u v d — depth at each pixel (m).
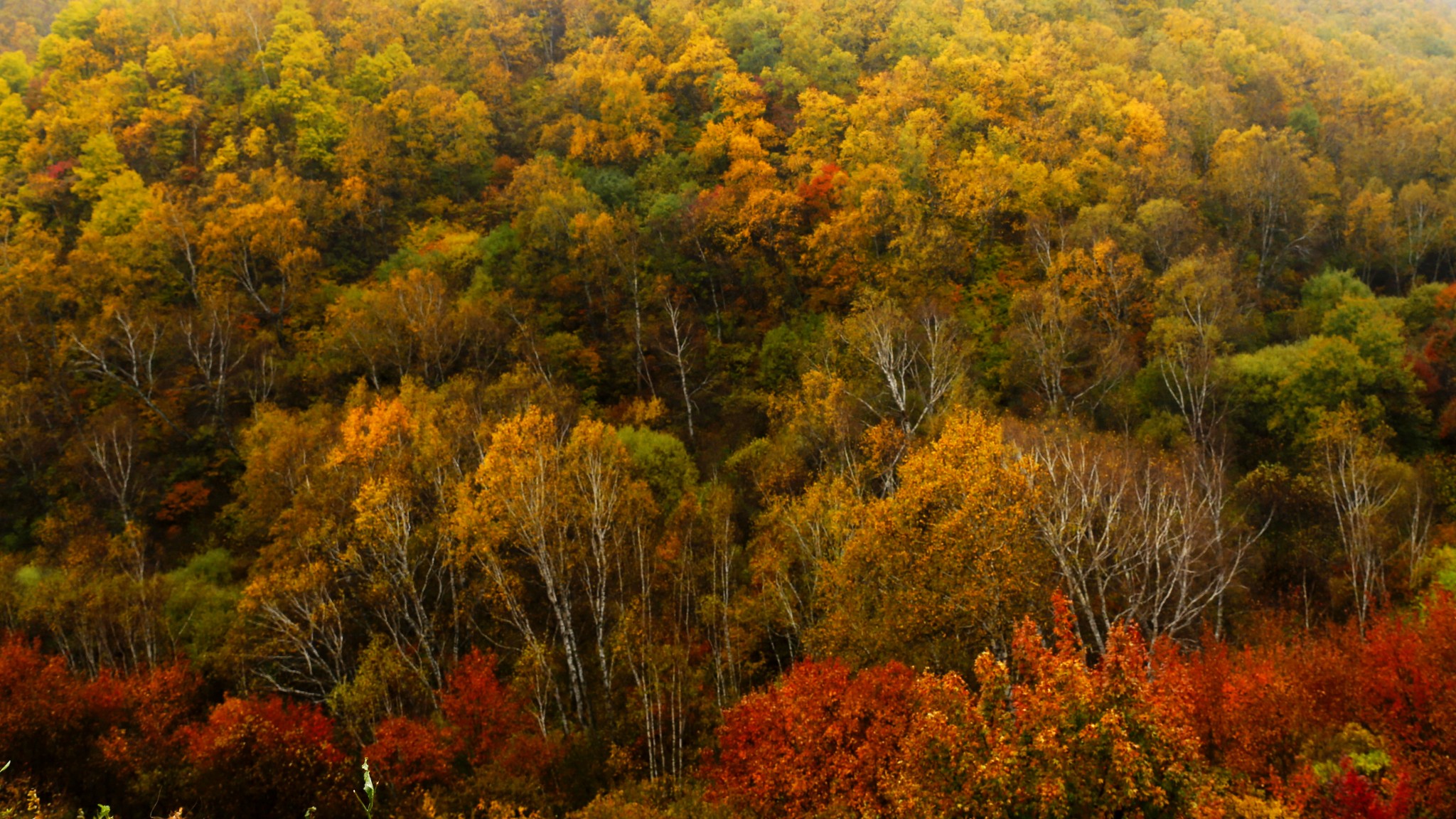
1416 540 35.78
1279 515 38.53
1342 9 136.50
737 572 38.84
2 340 54.22
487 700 30.44
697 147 76.81
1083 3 103.81
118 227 64.62
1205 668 24.25
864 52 93.75
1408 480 38.09
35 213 67.00
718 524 39.22
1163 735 17.39
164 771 27.08
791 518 37.38
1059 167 67.56
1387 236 64.88
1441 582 29.56
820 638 31.39
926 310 51.00
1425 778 18.66
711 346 59.44
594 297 62.94
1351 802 17.83
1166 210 58.00
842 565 31.84
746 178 68.94
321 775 26.19
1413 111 85.75
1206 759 21.28
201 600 37.72
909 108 76.44
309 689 36.34
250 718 25.98
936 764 18.80
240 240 62.09
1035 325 50.16
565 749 29.77
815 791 23.89
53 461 50.19
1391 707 21.30
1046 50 86.31
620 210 66.56
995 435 32.66
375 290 60.62
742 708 27.64
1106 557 30.94
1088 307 53.75
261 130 73.69
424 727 29.69
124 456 48.97
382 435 39.97
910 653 29.19
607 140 81.81
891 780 21.28
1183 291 50.28
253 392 53.66
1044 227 60.00
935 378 46.25
